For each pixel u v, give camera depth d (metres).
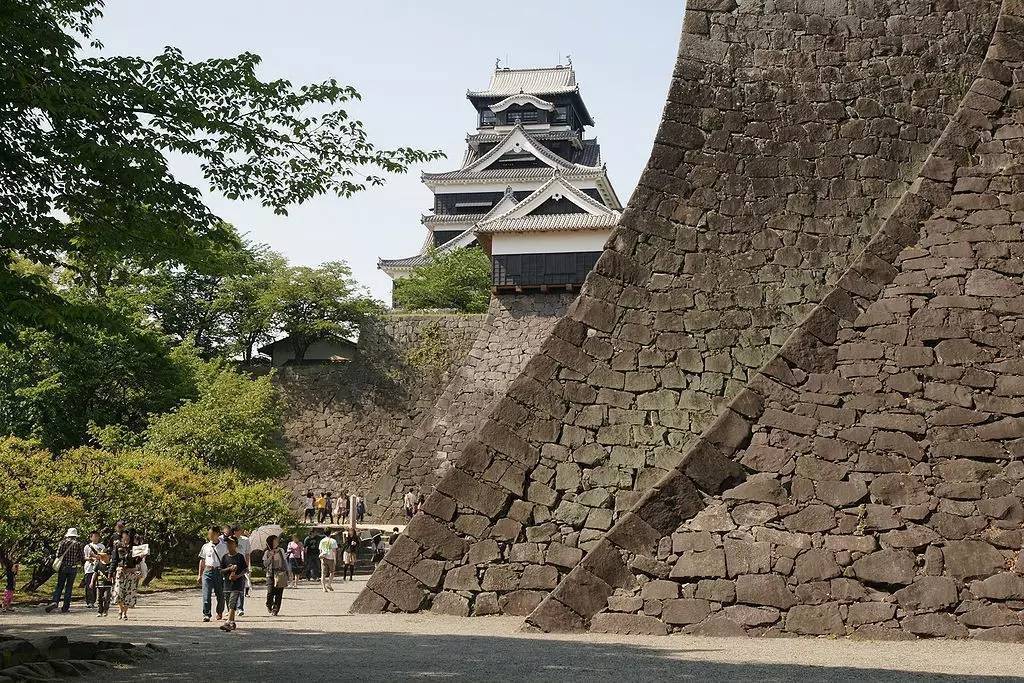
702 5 14.42
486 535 12.88
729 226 13.60
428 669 8.68
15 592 20.58
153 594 21.89
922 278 11.38
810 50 14.08
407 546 13.01
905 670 8.38
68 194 9.56
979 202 11.55
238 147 10.00
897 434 10.92
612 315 13.41
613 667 8.62
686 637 10.65
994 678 7.95
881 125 13.71
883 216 13.39
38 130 9.25
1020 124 11.80
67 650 9.34
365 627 11.96
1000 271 11.27
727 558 10.89
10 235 9.18
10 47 8.88
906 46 13.94
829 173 13.63
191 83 9.75
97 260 10.66
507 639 10.66
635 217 13.70
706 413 12.98
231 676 8.51
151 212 9.79
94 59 9.48
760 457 11.12
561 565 12.64
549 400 13.17
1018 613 10.16
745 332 13.22
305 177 10.41
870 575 10.55
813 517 10.84
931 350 11.12
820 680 7.85
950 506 10.61
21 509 19.61
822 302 11.52
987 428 10.77
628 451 12.95
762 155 13.80
